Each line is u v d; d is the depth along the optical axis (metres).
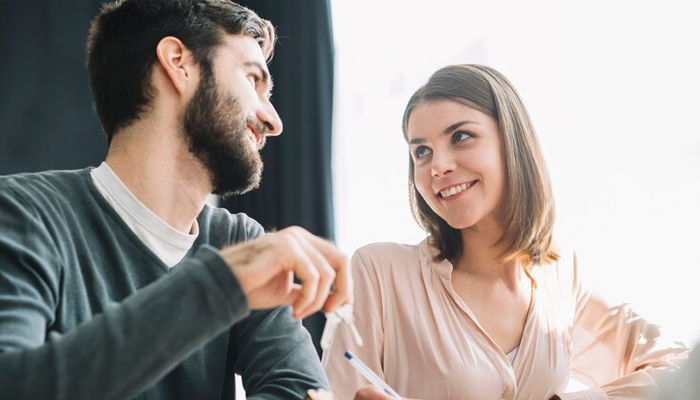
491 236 1.21
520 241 1.18
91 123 2.49
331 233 2.35
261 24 0.93
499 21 1.95
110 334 0.52
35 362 0.52
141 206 0.83
